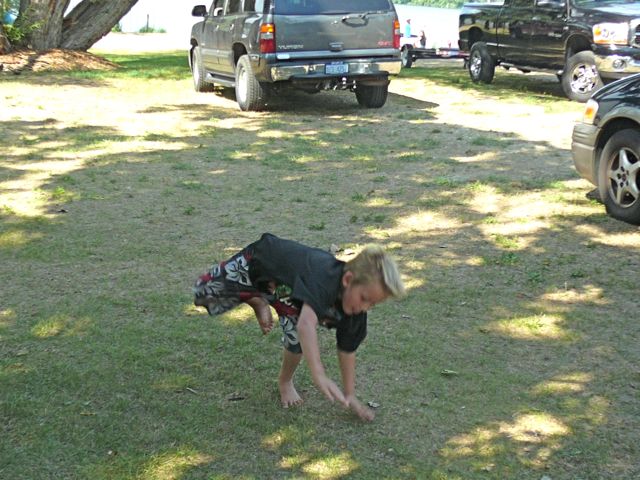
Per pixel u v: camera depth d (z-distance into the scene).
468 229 6.98
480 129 11.56
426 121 12.27
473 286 5.73
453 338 4.91
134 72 18.12
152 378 4.41
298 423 3.97
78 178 8.55
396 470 3.59
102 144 10.28
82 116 12.38
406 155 9.80
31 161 9.34
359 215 7.36
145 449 3.74
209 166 9.20
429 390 4.29
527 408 4.12
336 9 12.18
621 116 7.00
